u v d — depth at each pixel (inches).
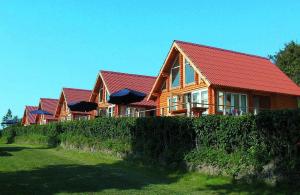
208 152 809.5
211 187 714.2
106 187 713.0
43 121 2837.1
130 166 966.4
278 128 676.1
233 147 770.2
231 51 1596.9
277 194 630.5
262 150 703.1
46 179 773.3
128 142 1073.5
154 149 948.6
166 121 927.7
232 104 1350.9
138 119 1032.8
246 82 1395.2
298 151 649.0
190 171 826.2
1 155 1141.7
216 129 807.1
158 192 675.4
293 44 2303.2
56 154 1225.4
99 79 2050.9
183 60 1469.0
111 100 1381.6
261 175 688.4
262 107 1457.9
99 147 1170.6
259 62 1627.7
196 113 1139.3
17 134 2121.1
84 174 842.2
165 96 1545.3
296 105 1541.6
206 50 1510.8
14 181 741.3
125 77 2057.1
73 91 2454.5
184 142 884.6
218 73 1368.1
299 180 637.9
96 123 1250.6
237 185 708.0
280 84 1504.7
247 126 736.3
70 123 1453.0
